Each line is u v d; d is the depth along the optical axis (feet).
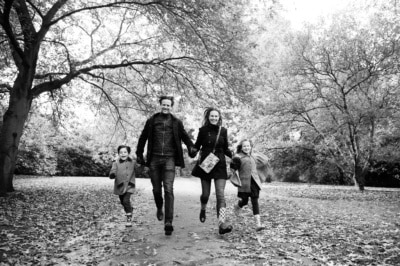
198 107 48.14
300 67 56.59
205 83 45.78
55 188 49.11
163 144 18.47
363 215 27.50
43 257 15.28
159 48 45.96
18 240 18.12
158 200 19.01
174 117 19.17
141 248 16.48
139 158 18.97
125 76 48.85
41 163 83.82
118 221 23.84
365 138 56.13
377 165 83.56
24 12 35.01
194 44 38.22
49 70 45.73
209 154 18.71
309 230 20.43
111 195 41.73
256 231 19.89
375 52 53.06
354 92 56.90
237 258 14.73
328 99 54.54
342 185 84.33
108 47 46.03
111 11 46.19
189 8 35.06
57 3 37.83
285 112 58.54
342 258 14.57
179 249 16.17
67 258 15.16
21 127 38.14
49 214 25.86
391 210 31.32
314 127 60.34
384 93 54.39
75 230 20.80
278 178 100.17
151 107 48.42
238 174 20.80
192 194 45.03
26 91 38.19
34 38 36.76
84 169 96.37
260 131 61.16
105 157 89.45
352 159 61.41
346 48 54.24
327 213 28.48
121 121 54.39
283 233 19.47
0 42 37.93
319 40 56.13
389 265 13.48
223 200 18.43
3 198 33.22
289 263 13.98
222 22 35.76
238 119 47.62
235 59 38.01
